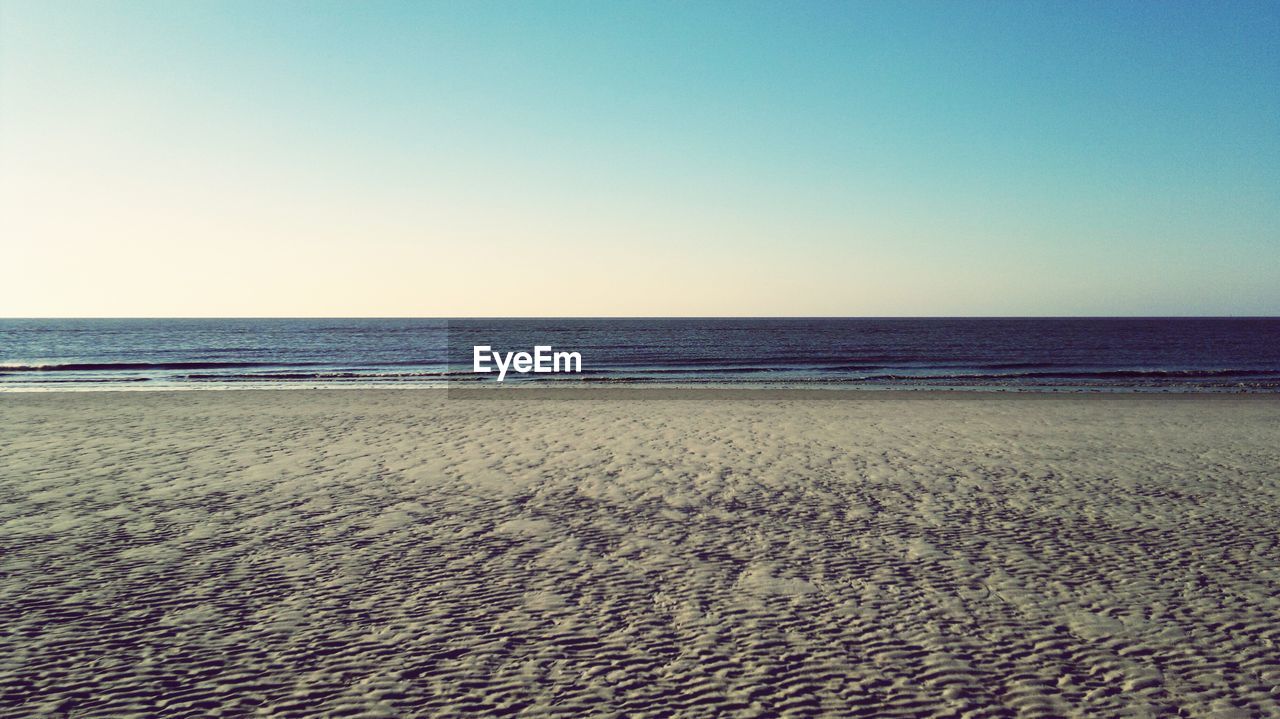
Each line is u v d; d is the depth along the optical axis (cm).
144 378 2981
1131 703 393
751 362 4375
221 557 623
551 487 909
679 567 609
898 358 4741
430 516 765
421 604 523
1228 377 3222
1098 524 748
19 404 1817
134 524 723
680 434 1362
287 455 1123
